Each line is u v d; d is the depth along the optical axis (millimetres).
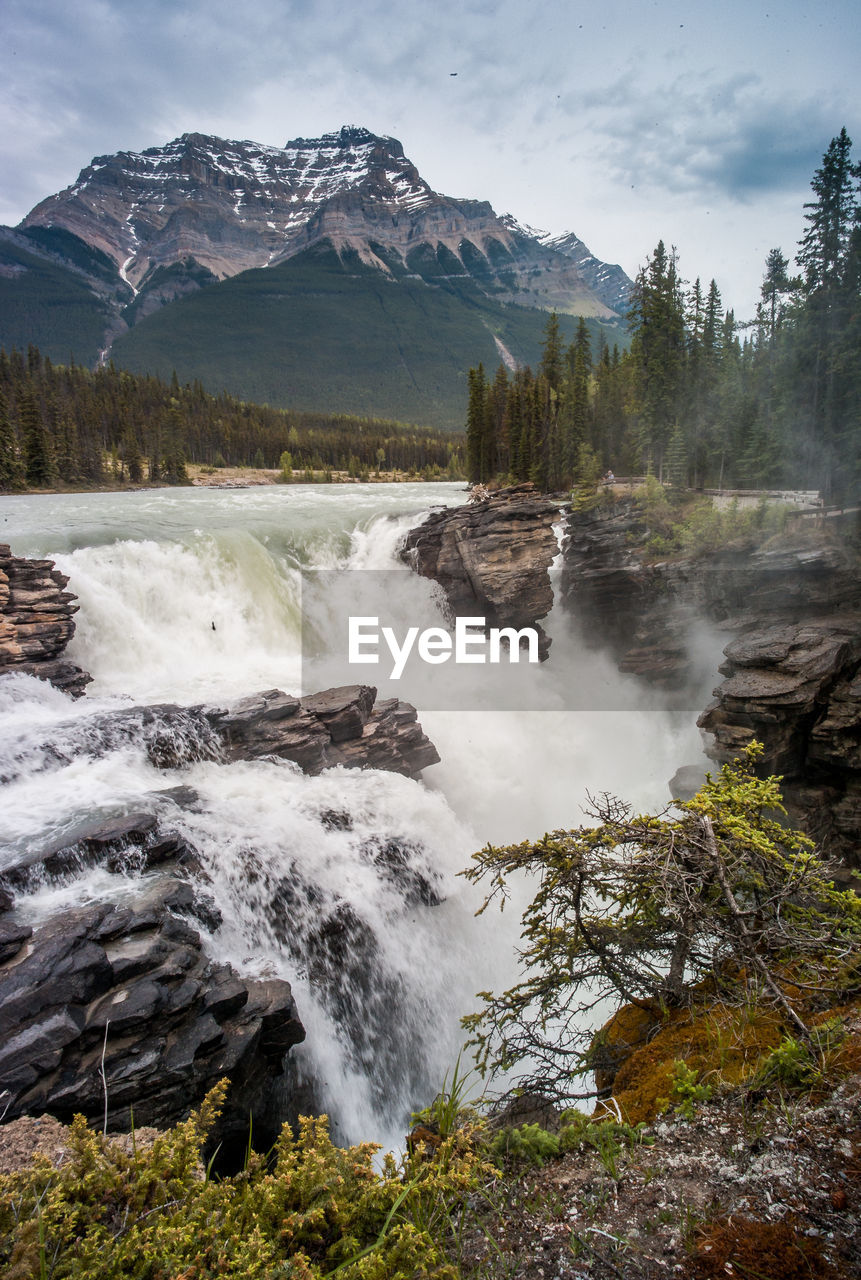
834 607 22578
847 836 18250
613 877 5082
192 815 12289
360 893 12664
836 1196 2867
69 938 7910
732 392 46156
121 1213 2920
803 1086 3654
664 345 45500
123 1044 7184
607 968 5156
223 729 15648
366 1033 11289
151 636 23469
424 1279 2590
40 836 10617
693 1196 3084
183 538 27141
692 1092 3855
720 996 4781
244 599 27203
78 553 23906
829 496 28438
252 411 148500
